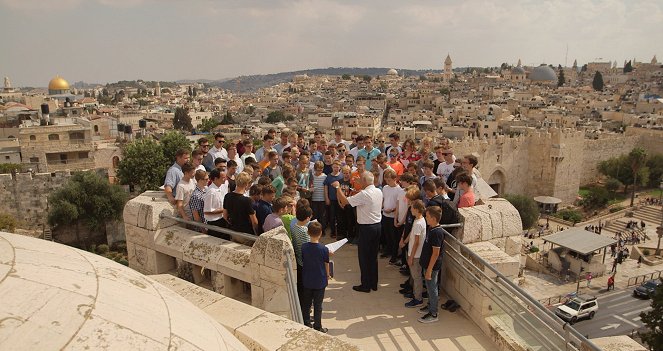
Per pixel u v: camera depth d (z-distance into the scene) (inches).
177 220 402.0
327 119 5698.8
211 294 275.0
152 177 2266.2
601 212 3112.7
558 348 267.0
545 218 3011.8
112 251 1980.8
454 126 4785.9
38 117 3715.6
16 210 2001.7
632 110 5984.3
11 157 2564.0
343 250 548.1
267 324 236.5
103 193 1984.5
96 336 137.1
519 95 7081.7
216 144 593.0
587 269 1897.1
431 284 376.8
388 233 515.8
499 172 3161.9
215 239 386.6
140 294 172.1
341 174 554.6
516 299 343.9
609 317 1568.7
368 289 439.5
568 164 3233.3
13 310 132.9
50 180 2033.7
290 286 300.7
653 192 3565.5
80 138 2669.8
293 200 429.7
